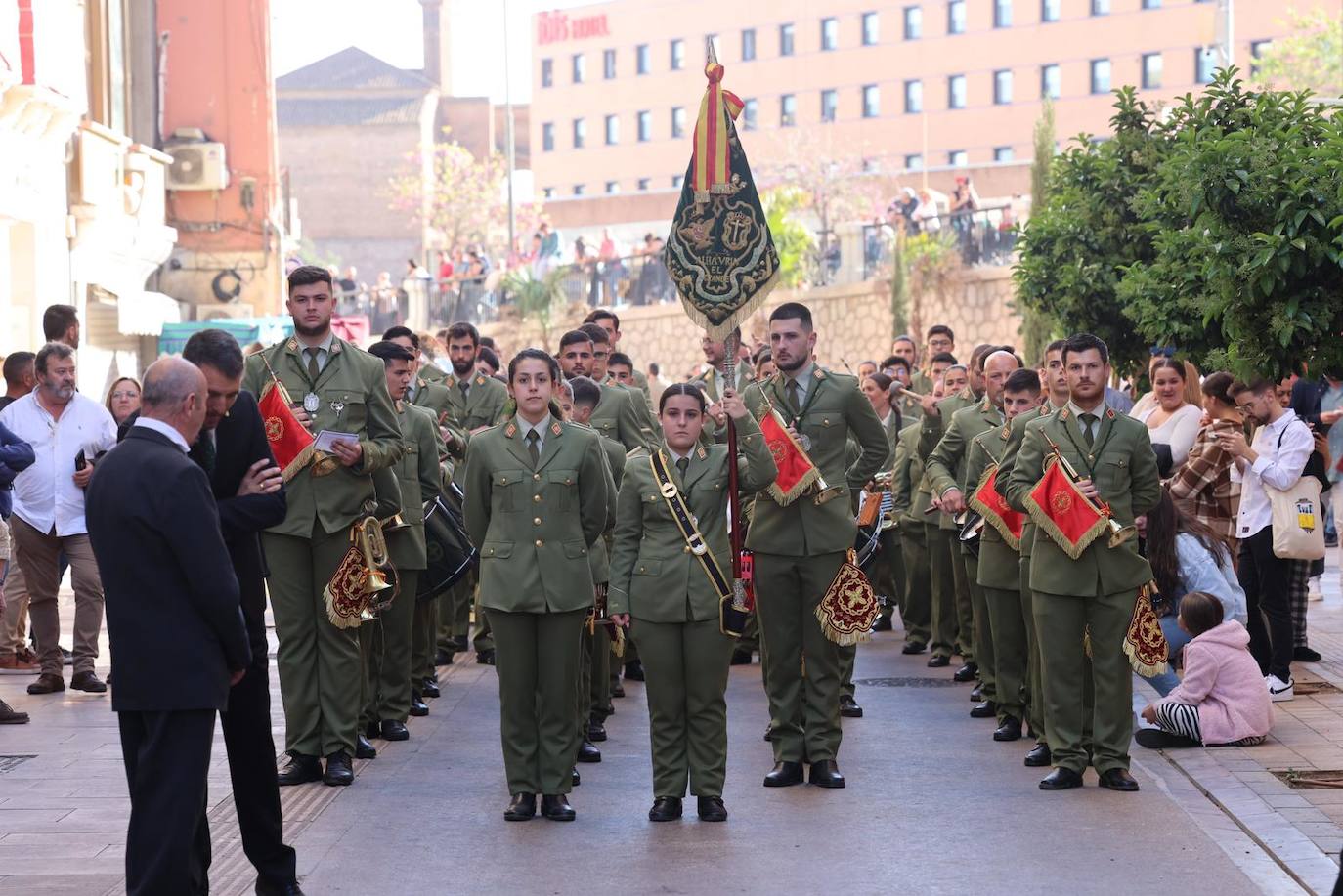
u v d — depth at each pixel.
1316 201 9.23
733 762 9.37
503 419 8.25
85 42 22.66
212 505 5.94
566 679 8.08
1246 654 9.71
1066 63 71.88
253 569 6.51
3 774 8.86
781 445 8.62
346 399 8.87
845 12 78.06
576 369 11.77
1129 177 14.23
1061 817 8.02
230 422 6.56
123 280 22.11
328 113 92.69
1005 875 7.01
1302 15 64.62
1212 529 11.09
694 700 7.97
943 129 75.31
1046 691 8.68
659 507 7.97
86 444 11.31
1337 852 7.21
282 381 8.87
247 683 6.44
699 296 8.63
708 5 83.00
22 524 11.21
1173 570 10.38
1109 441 8.54
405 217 92.00
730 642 7.97
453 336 12.98
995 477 9.48
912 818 8.02
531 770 8.06
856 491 11.78
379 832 7.75
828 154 69.31
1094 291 14.23
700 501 8.01
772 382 9.05
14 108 17.50
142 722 5.98
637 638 7.97
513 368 8.17
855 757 9.52
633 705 11.38
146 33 25.36
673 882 6.93
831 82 78.56
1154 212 10.97
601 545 9.70
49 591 11.33
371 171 92.00
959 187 34.12
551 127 89.56
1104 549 8.44
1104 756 8.61
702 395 8.09
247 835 6.53
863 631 8.56
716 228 8.66
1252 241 9.34
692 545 7.92
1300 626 12.38
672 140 85.00
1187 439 11.49
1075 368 8.54
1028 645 9.89
